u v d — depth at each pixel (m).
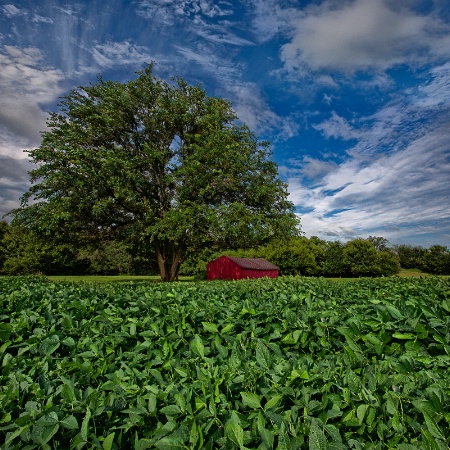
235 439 1.24
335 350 2.72
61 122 22.28
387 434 1.38
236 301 4.41
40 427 1.35
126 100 22.25
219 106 23.61
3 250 43.81
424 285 5.93
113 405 1.60
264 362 1.96
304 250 57.41
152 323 3.01
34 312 3.73
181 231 19.59
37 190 20.38
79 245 23.28
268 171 23.30
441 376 1.92
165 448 1.25
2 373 2.13
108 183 19.47
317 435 1.17
